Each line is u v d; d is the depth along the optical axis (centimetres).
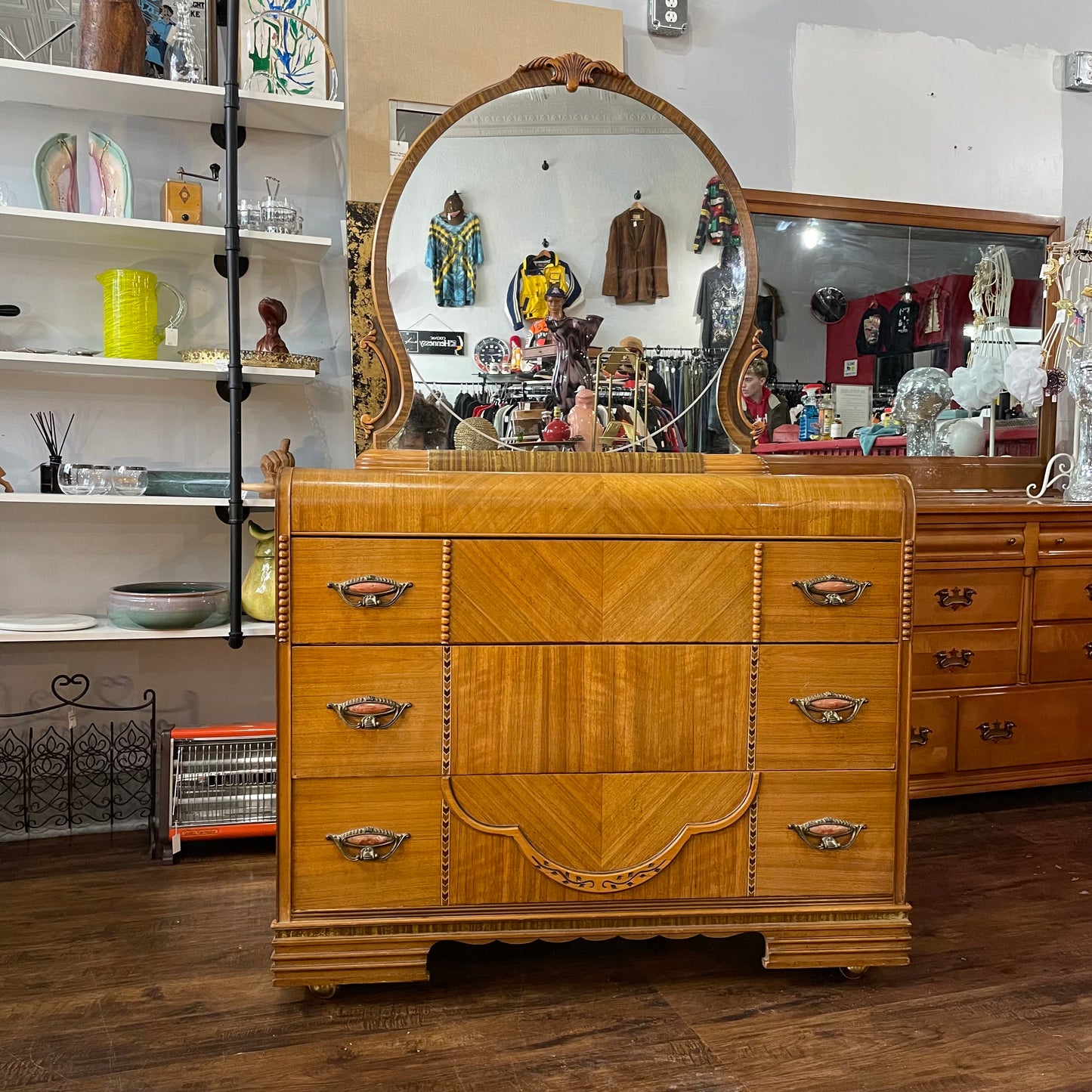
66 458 247
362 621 164
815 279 303
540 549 167
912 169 315
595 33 278
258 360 240
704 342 214
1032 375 302
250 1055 150
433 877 167
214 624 243
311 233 264
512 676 167
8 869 222
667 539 169
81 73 220
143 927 192
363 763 165
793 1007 168
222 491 246
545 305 208
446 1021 161
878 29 311
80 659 253
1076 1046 156
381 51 260
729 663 171
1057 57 332
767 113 299
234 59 229
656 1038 157
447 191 204
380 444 201
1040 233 327
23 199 241
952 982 177
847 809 175
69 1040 153
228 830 230
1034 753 278
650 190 212
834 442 305
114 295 234
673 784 171
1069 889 220
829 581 172
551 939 169
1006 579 271
